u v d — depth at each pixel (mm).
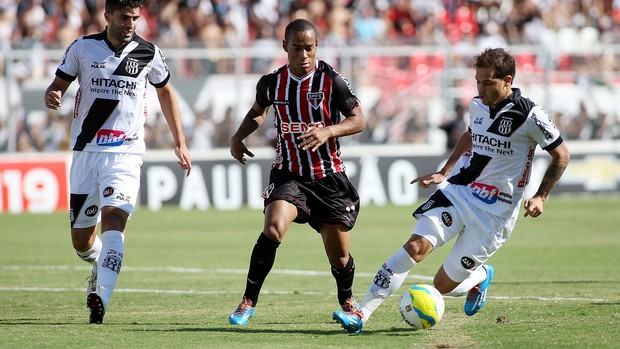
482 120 23125
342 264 25125
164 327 23922
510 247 48688
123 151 25219
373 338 22094
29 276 38219
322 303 29984
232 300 30922
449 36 88562
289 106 24172
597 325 24016
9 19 79312
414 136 74250
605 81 76625
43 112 67875
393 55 73125
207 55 70188
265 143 70938
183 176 69000
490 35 88125
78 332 22781
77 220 25578
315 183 24375
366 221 61281
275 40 82625
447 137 72312
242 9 85312
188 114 70062
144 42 25406
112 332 22828
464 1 92375
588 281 35562
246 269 40938
